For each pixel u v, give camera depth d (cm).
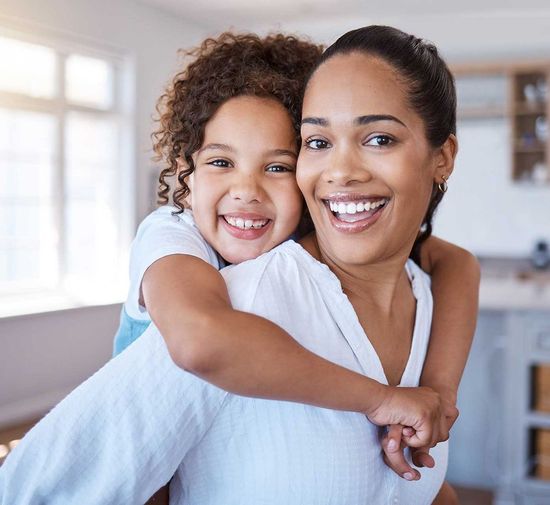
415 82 83
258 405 81
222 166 102
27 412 494
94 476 78
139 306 101
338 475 81
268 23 711
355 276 92
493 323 378
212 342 73
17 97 523
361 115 81
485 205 780
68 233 586
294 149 102
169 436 78
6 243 534
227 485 82
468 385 385
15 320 493
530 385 365
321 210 86
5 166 530
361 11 671
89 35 565
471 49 746
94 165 604
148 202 637
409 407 83
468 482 388
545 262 720
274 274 85
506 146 768
